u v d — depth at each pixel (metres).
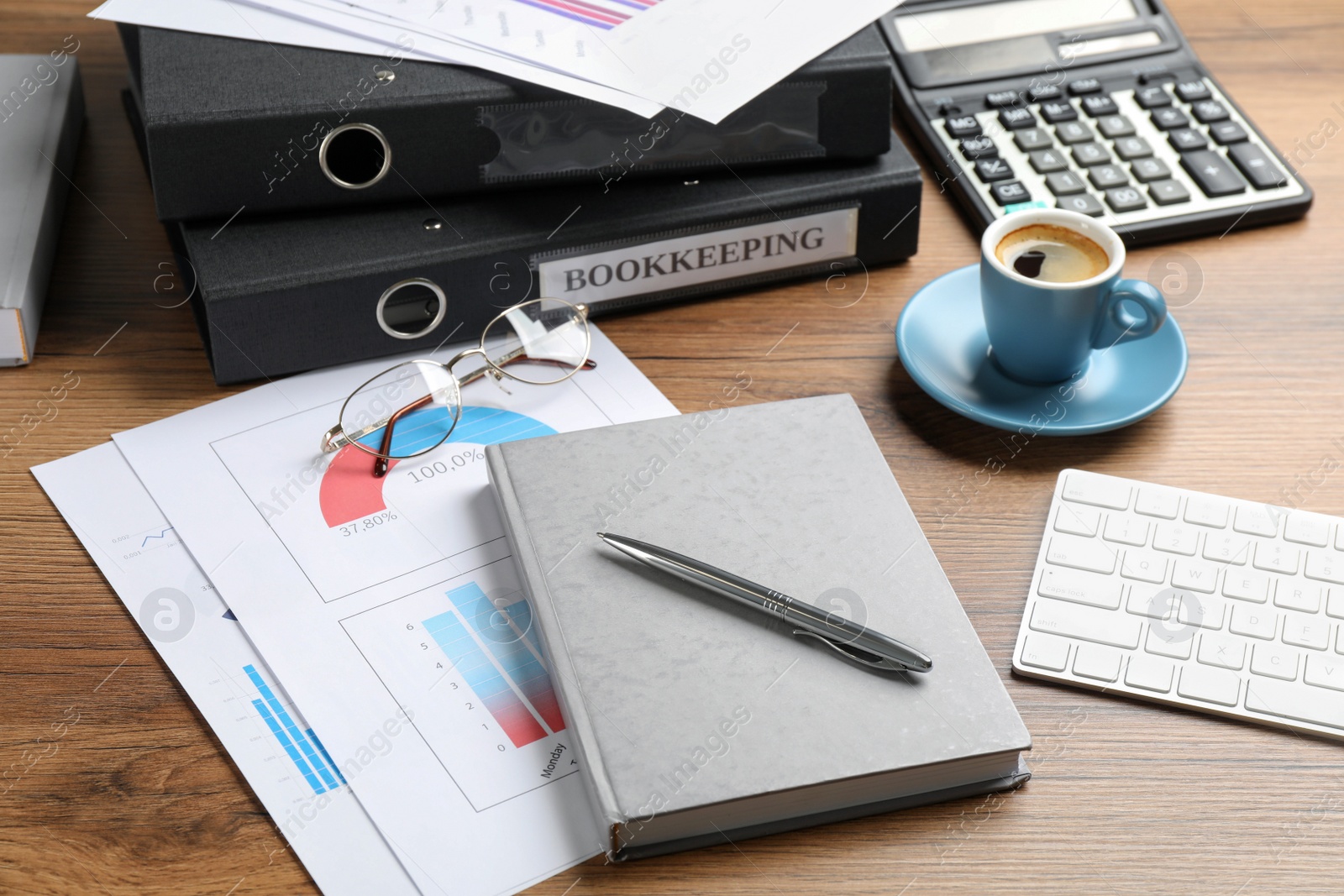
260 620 0.56
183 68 0.65
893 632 0.53
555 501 0.58
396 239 0.67
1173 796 0.51
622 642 0.52
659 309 0.74
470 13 0.70
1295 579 0.57
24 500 0.62
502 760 0.51
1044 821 0.50
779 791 0.47
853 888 0.47
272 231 0.67
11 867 0.48
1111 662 0.55
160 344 0.70
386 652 0.55
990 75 0.83
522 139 0.68
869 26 0.73
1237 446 0.65
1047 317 0.63
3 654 0.55
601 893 0.47
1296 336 0.71
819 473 0.60
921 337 0.70
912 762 0.48
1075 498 0.61
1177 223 0.75
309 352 0.68
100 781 0.51
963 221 0.80
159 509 0.62
